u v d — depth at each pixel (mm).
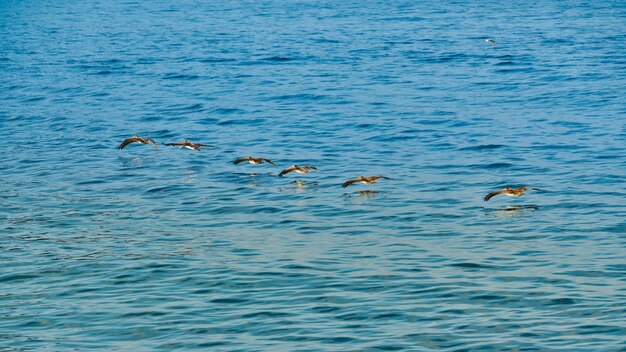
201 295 30875
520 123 59688
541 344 26516
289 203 42406
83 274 33219
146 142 41000
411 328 27750
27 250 36125
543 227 38031
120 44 111438
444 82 76938
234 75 83312
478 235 37219
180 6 175250
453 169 48375
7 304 30594
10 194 45156
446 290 30734
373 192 44000
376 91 73062
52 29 134625
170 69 88250
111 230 38875
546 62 87625
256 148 54188
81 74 86750
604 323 27812
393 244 36250
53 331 28359
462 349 26297
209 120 63281
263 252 35438
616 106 64688
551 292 30453
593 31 115438
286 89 74688
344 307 29453
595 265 33156
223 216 40719
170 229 38969
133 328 28344
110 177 48156
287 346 26719
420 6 163000
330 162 50344
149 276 32812
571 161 49406
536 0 174250
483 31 117938
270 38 113375
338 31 120812
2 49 109250
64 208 42562
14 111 68812
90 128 61688
